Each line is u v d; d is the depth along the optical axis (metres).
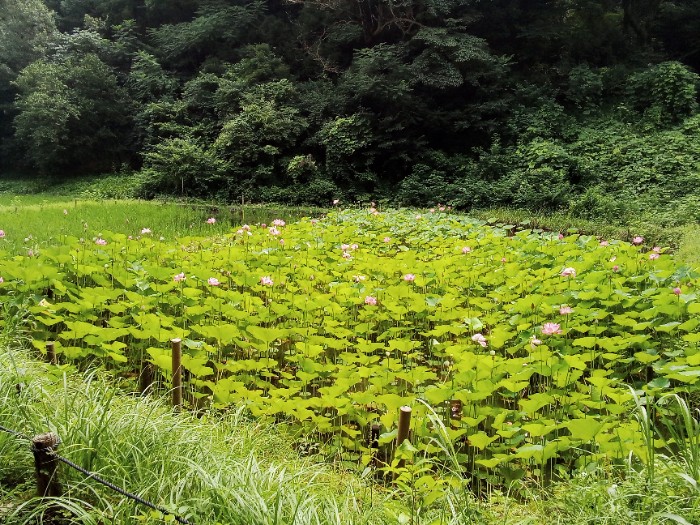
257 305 5.24
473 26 20.00
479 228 9.76
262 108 18.55
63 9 27.69
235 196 17.98
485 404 4.08
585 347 4.70
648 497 2.48
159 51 23.88
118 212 12.46
